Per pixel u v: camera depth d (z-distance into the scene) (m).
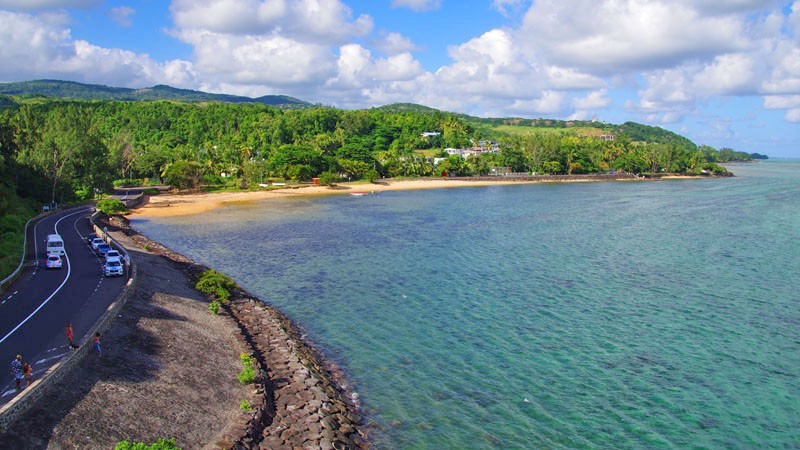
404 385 41.06
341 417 35.25
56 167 136.50
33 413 28.62
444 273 76.12
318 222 128.62
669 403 38.34
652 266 79.62
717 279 71.44
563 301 62.09
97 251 75.88
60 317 44.62
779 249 91.38
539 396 39.31
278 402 36.41
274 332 50.03
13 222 94.75
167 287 59.47
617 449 32.75
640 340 49.84
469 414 36.81
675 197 190.62
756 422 35.97
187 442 29.78
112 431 29.27
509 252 91.38
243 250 93.50
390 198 191.50
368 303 61.84
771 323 54.16
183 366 38.50
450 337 50.88
